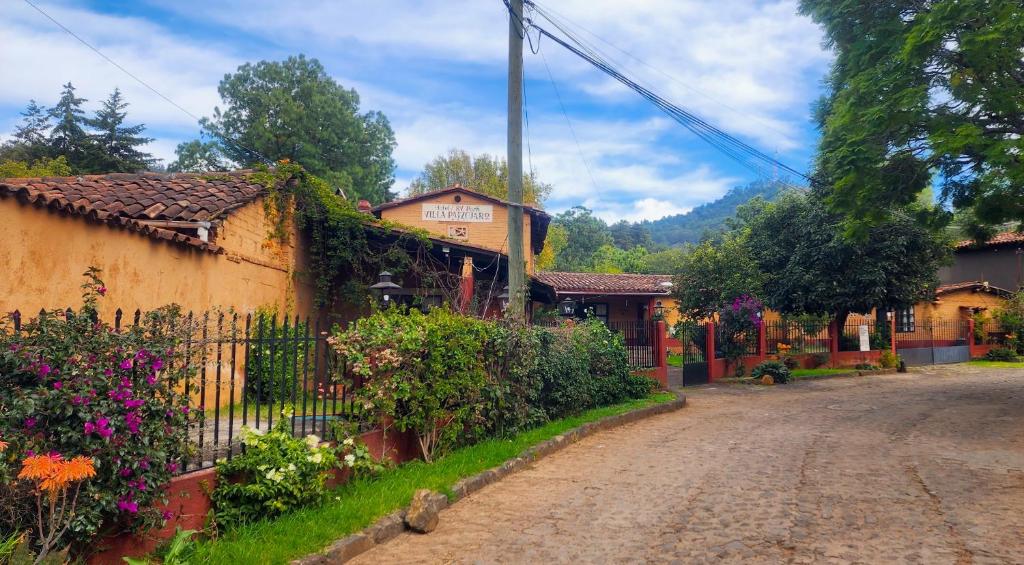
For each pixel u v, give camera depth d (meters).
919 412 13.54
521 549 5.27
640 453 9.22
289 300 13.27
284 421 5.95
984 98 10.89
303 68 37.66
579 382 12.12
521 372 9.80
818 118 16.59
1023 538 5.27
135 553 4.42
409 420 7.58
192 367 4.79
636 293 28.02
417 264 15.40
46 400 3.79
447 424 8.23
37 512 3.84
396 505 5.97
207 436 6.70
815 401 16.00
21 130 36.50
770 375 20.91
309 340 6.63
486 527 5.87
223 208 10.01
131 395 4.14
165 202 9.88
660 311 28.69
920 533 5.42
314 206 14.00
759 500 6.54
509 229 10.97
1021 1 10.27
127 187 10.62
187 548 4.50
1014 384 19.55
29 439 3.73
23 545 3.38
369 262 15.16
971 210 15.77
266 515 5.32
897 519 5.81
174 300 8.88
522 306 10.74
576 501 6.68
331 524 5.31
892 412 13.62
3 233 6.38
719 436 10.65
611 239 72.50
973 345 30.48
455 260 16.64
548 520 6.04
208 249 9.53
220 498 5.18
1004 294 32.34
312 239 14.68
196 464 5.30
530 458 8.54
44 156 31.52
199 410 4.92
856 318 29.27
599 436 10.74
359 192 37.88
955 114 11.66
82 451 3.91
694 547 5.21
